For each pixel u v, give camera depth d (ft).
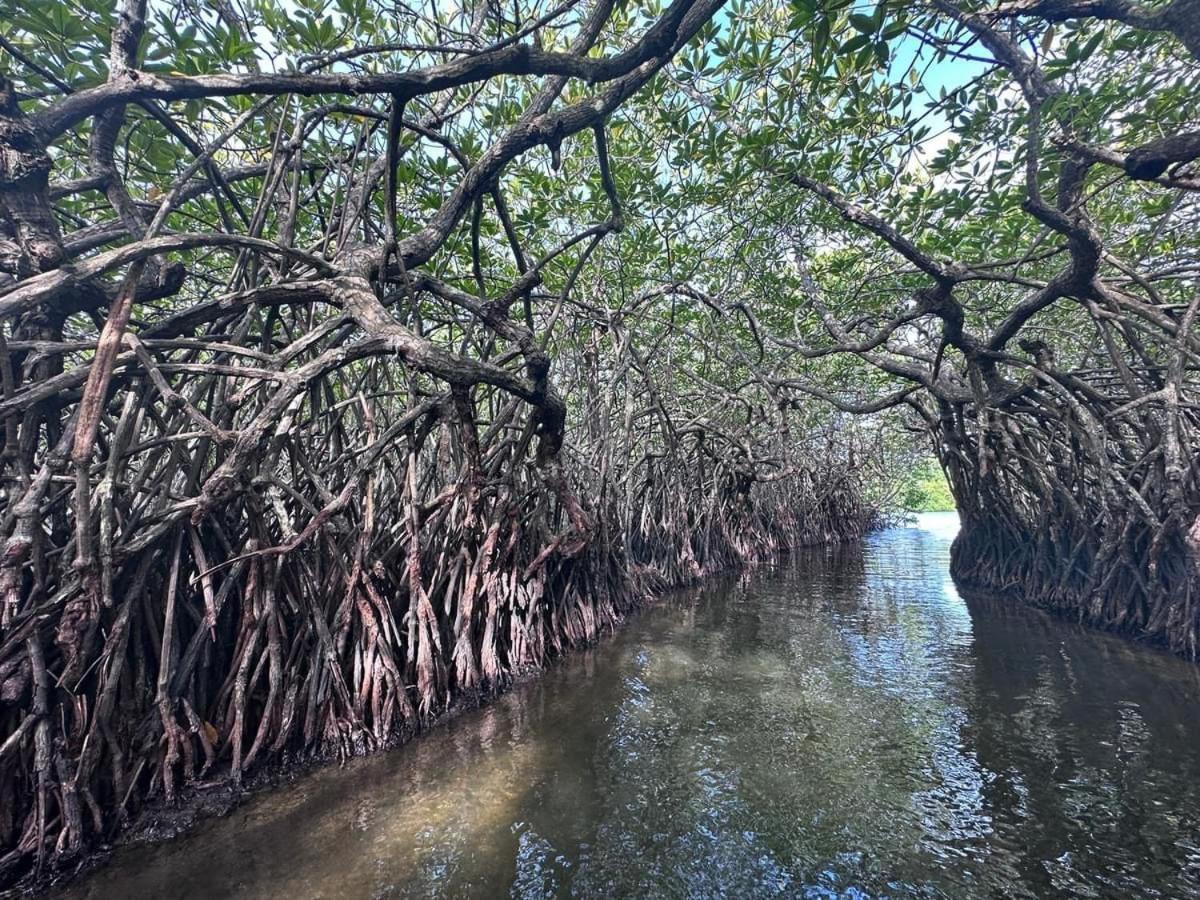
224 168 18.24
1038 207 17.98
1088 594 26.32
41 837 9.98
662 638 25.84
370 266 14.02
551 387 18.04
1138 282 22.67
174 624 12.56
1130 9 12.60
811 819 11.66
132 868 10.28
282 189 18.01
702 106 23.31
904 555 57.11
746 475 44.65
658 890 9.72
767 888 9.76
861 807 12.05
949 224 26.99
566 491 19.58
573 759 14.25
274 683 13.53
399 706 15.53
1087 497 27.27
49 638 10.69
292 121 17.42
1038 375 26.58
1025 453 30.42
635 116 26.81
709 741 15.16
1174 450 21.18
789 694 18.49
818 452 71.67
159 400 14.03
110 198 12.50
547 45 25.20
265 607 13.61
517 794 12.65
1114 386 29.91
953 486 38.14
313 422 16.69
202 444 13.47
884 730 15.64
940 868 10.18
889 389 59.62
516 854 10.62
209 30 15.53
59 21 12.22
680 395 43.32
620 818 11.75
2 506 10.93
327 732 14.34
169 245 10.35
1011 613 28.89
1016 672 19.97
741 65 20.52
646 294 31.58
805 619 29.01
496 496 20.18
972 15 13.64
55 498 11.00
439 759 14.30
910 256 23.08
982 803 12.10
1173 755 13.78
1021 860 10.34
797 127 22.18
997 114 19.77
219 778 12.73
